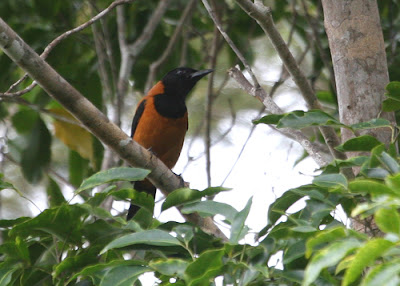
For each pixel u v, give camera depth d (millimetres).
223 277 5047
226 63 15766
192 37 14305
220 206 5438
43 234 6035
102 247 5910
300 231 4887
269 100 9547
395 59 12555
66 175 14578
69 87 7387
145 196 5996
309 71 15273
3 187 6059
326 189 5754
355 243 3715
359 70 8289
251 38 13875
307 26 13352
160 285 5410
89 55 13445
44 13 12875
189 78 12234
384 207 3877
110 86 13336
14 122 12250
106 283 4859
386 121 6551
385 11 13234
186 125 12234
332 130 8492
